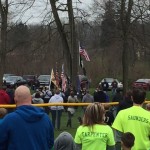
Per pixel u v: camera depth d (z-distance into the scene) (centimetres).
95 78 6344
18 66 6744
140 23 3716
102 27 3816
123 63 3881
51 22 3759
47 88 2964
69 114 1650
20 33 3834
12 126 479
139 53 4134
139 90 698
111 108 1457
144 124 686
